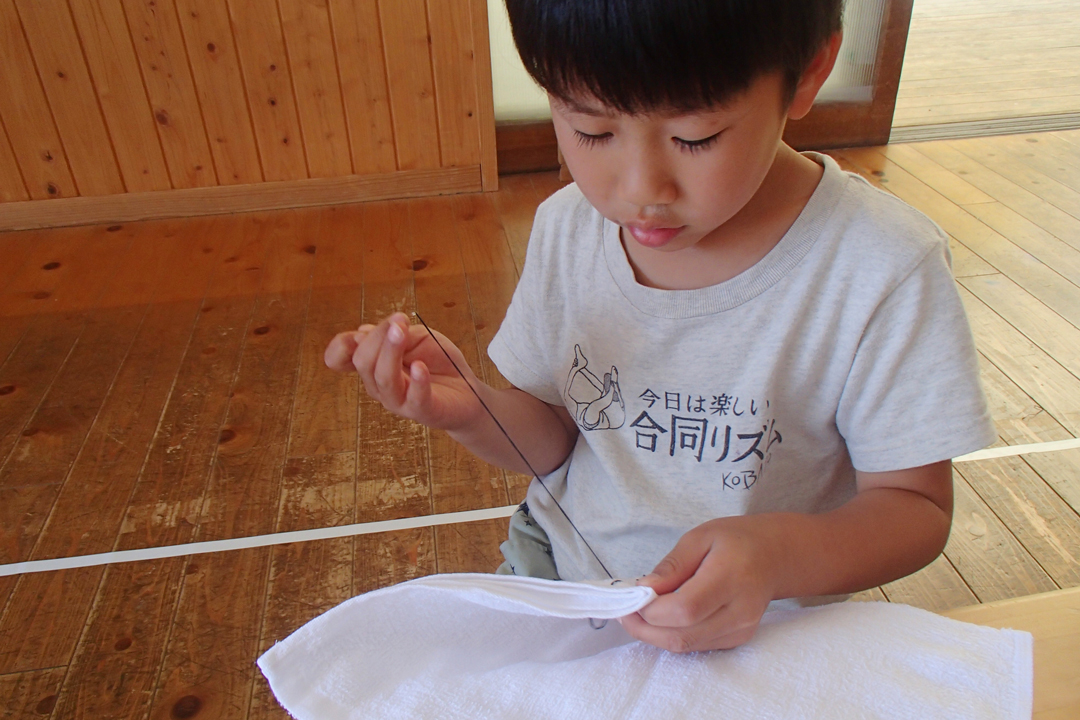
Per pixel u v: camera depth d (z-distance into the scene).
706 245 0.54
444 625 0.44
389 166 2.60
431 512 1.46
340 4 2.32
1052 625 0.47
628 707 0.38
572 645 0.47
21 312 2.07
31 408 1.73
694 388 0.58
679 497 0.60
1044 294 1.95
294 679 0.40
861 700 0.38
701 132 0.39
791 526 0.47
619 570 0.63
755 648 0.41
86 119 2.38
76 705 1.15
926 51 3.71
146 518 1.46
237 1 2.27
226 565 1.36
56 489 1.52
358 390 1.76
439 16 2.38
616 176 0.42
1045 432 1.55
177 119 2.43
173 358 1.88
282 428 1.66
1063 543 1.34
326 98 2.46
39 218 2.49
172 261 2.30
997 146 2.78
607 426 0.62
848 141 2.83
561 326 0.64
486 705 0.39
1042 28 3.96
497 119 2.70
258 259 2.30
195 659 1.21
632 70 0.36
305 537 1.41
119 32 2.27
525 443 0.66
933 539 0.51
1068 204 2.38
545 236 0.63
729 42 0.35
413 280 2.16
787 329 0.54
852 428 0.55
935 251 0.51
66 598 1.31
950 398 0.51
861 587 0.49
